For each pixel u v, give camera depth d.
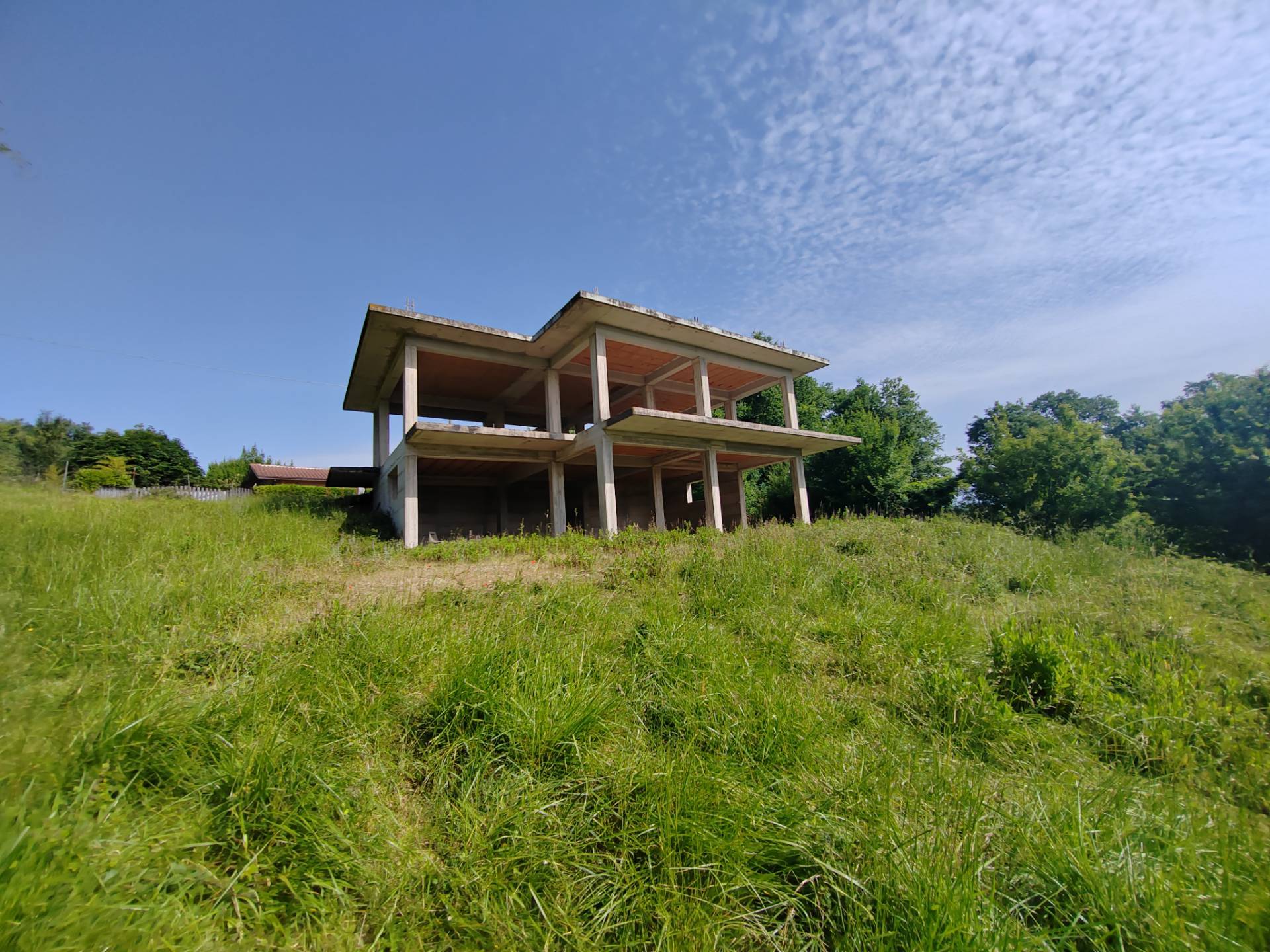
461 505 18.56
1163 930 1.80
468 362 14.93
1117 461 16.44
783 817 2.41
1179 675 3.96
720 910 2.02
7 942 1.47
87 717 2.49
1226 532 12.38
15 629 3.40
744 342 15.44
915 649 4.48
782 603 5.66
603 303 12.45
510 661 3.54
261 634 4.07
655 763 2.79
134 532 7.09
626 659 4.04
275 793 2.35
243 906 1.96
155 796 2.29
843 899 2.04
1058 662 4.04
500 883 2.09
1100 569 7.93
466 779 2.69
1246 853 2.21
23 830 1.71
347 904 2.01
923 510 23.42
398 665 3.58
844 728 3.39
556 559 8.22
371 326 12.83
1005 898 2.05
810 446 17.50
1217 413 13.47
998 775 2.99
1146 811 2.53
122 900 1.74
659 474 18.11
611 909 2.01
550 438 13.49
